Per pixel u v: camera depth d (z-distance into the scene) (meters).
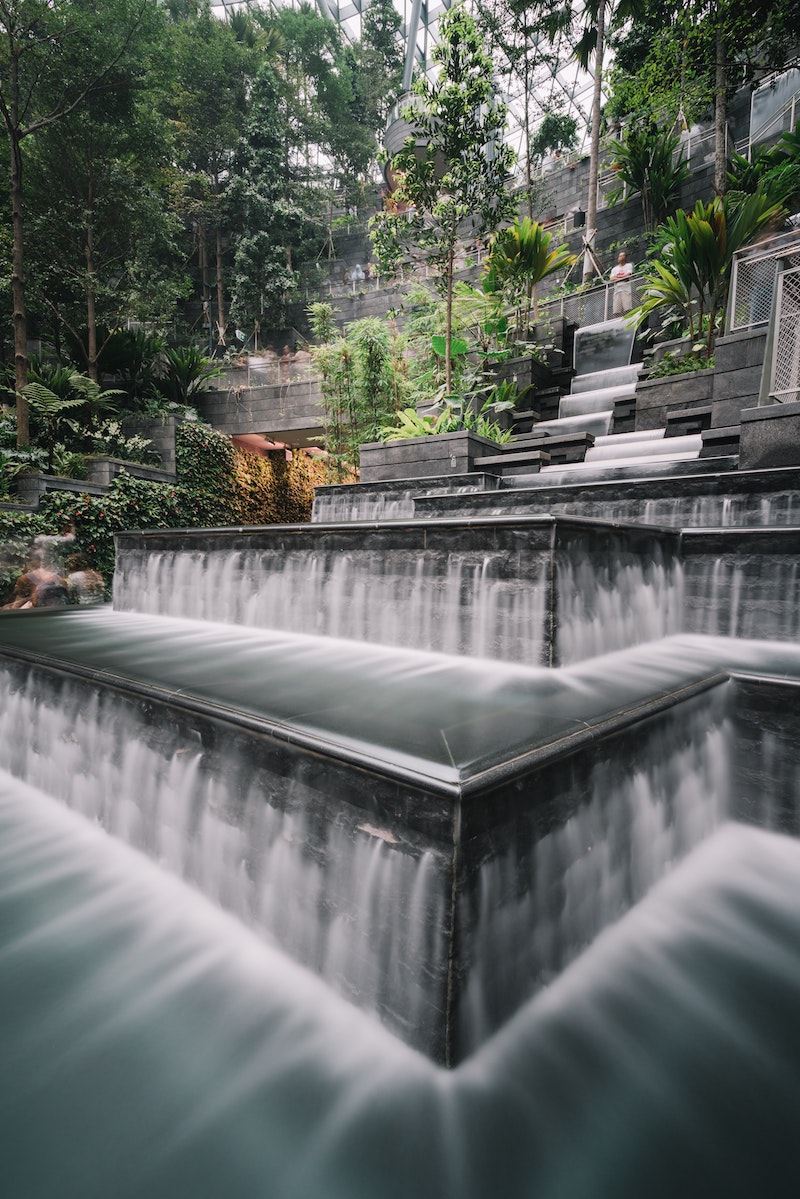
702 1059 1.58
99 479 11.66
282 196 28.03
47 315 15.12
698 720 2.64
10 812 3.16
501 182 8.68
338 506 8.22
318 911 1.89
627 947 2.06
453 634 3.43
